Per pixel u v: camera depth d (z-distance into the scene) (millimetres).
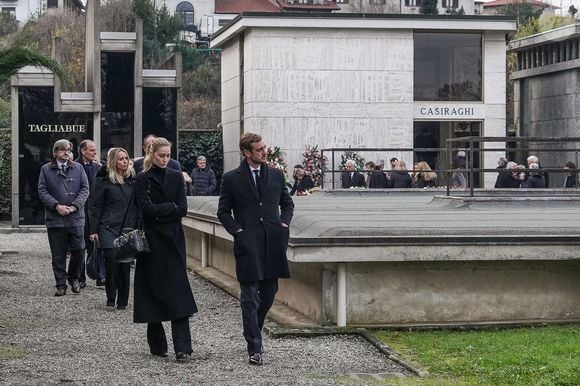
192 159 46969
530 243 14789
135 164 19047
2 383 11016
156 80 39062
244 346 13617
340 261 14430
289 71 42312
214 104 75938
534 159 29125
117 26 80938
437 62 43188
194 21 117250
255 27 42125
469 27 42625
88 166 21219
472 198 20422
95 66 38312
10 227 39094
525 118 44531
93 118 38688
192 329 15117
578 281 15461
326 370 11930
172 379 11320
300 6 112625
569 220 16500
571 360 12055
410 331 14562
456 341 13609
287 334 14195
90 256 19875
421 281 15039
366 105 42719
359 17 42250
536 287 15344
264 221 12500
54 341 13984
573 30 40250
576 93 40875
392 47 42750
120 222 17703
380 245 14477
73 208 19469
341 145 42594
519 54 44875
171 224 12664
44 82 38406
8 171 43469
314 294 15562
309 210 19250
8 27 91250
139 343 13891
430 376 11508
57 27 77312
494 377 11305
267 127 42281
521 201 20594
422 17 42531
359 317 14898
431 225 15406
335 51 42531
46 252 28812
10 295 19219
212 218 20734
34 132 38625
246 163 12664
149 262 12586
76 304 18094
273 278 12531
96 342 13945
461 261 15070
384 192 30203
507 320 15227
